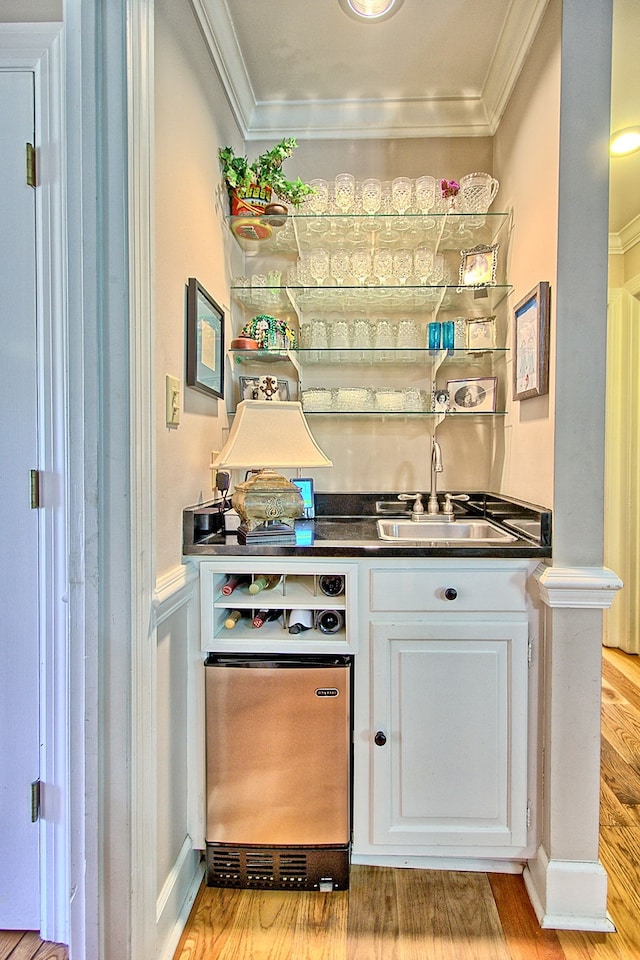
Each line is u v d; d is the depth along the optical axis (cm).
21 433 119
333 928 125
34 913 123
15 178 115
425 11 156
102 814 106
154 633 112
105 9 102
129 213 104
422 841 138
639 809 167
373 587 136
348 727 135
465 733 137
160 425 121
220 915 129
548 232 135
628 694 248
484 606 135
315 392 199
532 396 147
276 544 139
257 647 137
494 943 121
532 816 135
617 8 131
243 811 137
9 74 113
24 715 121
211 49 159
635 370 291
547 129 136
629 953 118
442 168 207
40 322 117
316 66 181
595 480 128
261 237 198
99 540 105
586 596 126
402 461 210
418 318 211
